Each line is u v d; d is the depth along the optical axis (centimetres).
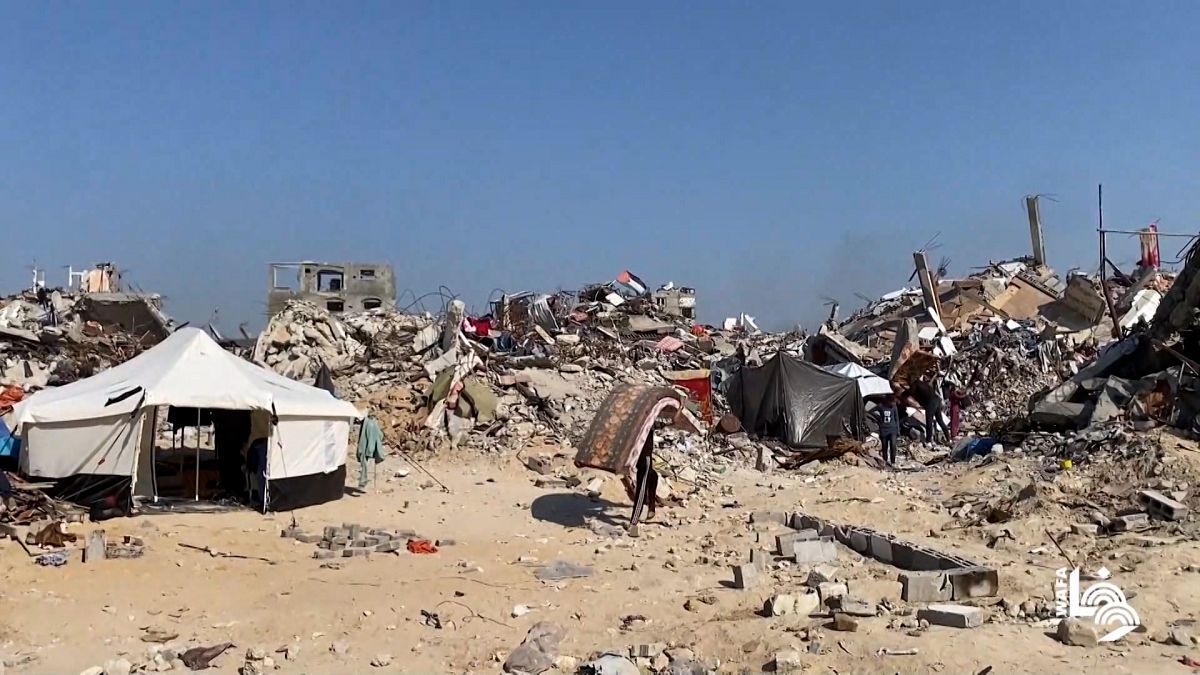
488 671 793
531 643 842
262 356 2553
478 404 2166
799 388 2484
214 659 833
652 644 816
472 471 1898
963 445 2106
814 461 2219
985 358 3353
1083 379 1988
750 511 1557
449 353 2377
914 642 775
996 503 1452
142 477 1540
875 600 930
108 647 863
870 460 2216
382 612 966
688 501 1683
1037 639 788
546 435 2112
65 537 1213
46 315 3117
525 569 1162
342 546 1264
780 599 900
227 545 1259
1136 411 1761
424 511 1559
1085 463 1591
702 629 859
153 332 3312
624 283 5238
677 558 1219
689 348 3938
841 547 1224
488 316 3894
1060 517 1326
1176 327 1897
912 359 2769
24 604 965
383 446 1947
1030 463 1698
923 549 1104
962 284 4791
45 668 803
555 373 2484
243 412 1734
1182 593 928
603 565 1188
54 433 1419
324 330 2639
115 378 1554
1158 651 753
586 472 1858
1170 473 1438
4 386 2284
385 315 2847
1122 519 1267
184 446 2127
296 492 1545
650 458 1459
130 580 1070
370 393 2336
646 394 1480
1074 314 4431
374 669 798
